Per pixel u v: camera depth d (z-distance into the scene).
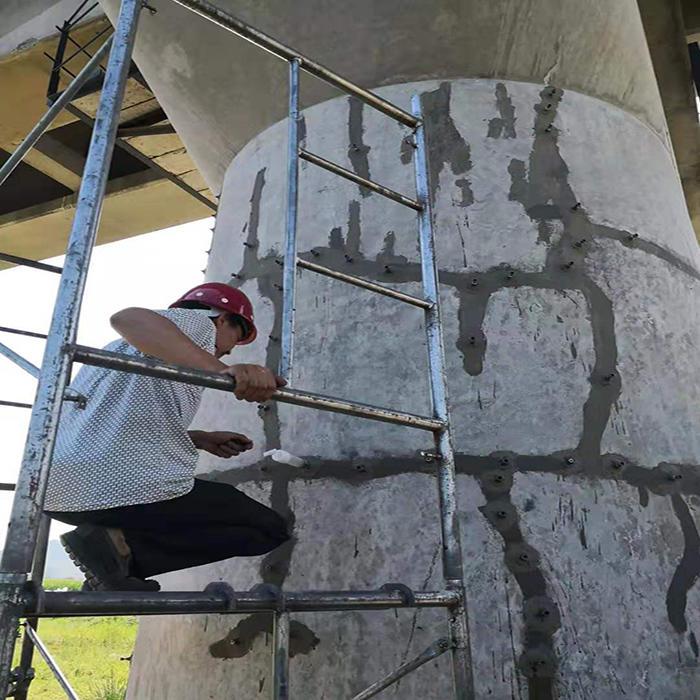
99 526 2.22
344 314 3.58
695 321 3.79
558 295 3.49
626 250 3.73
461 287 3.49
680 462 3.25
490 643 2.80
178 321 2.26
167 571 2.44
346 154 3.98
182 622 3.29
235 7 4.16
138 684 3.39
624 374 3.36
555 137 3.96
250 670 2.98
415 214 3.69
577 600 2.87
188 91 4.55
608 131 4.17
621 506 3.07
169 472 2.20
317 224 3.86
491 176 3.79
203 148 4.88
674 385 3.45
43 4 7.76
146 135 7.84
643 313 3.57
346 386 3.40
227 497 2.42
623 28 4.33
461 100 4.00
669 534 3.08
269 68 4.22
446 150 3.86
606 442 3.18
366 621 2.93
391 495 3.12
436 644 2.03
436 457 2.25
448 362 3.33
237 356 3.78
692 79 7.76
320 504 3.20
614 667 2.77
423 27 4.01
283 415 3.47
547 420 3.20
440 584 2.88
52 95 7.12
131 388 2.25
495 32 4.00
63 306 1.58
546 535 2.98
